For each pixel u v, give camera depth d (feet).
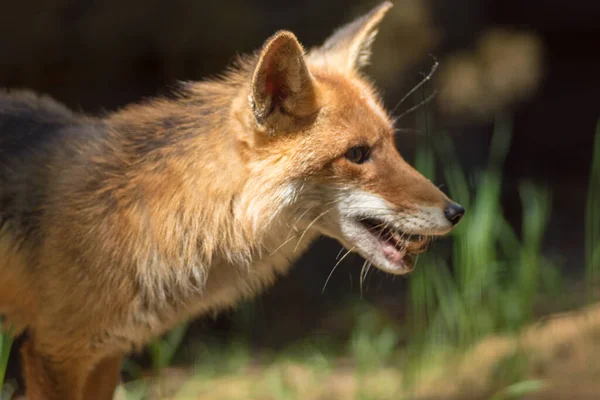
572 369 30.73
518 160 84.94
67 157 23.80
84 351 23.16
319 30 56.03
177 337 35.29
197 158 22.72
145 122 23.99
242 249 22.97
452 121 71.20
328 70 24.76
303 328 51.88
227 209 22.62
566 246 65.36
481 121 74.69
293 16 55.36
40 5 50.06
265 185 22.33
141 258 22.57
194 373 40.06
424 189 22.76
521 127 86.99
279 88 21.84
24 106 25.73
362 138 22.52
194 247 22.72
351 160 22.56
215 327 51.21
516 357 30.63
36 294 23.25
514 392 27.02
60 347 23.02
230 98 23.27
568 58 95.55
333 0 56.80
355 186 22.59
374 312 48.93
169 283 22.99
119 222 22.54
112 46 52.21
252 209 22.41
